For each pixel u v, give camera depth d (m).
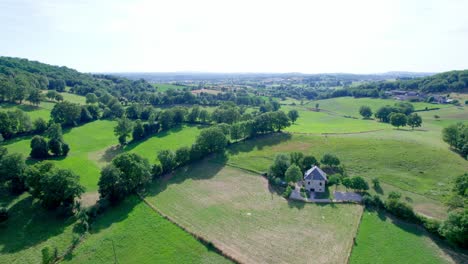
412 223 62.94
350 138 112.56
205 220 65.62
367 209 69.25
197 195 78.25
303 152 103.00
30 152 100.50
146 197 76.12
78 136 128.25
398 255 53.16
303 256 53.25
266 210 70.31
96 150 114.50
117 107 165.50
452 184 78.12
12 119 111.44
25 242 55.81
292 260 52.16
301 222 64.75
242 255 53.31
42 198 64.75
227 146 112.94
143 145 121.31
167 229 61.44
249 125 118.38
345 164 92.62
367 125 155.88
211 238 58.41
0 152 78.06
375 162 91.94
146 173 80.56
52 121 129.50
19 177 71.12
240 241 57.72
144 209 69.62
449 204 67.06
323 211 69.31
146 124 135.00
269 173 87.81
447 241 56.34
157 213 67.75
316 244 56.75
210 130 105.94
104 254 53.72
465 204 64.81
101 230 60.88
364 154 97.38
